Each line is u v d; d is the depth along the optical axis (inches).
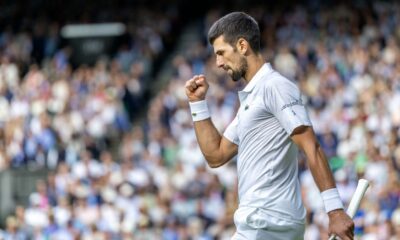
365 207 986.7
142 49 1809.8
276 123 356.5
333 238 341.1
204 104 398.6
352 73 1423.5
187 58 1692.9
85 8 1966.0
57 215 1198.3
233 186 1221.1
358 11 1668.3
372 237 948.0
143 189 1269.7
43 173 1417.3
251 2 1895.9
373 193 1047.0
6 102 1574.8
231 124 394.0
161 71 1802.4
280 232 357.4
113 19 1918.1
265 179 357.4
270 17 1744.6
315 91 1406.3
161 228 1162.0
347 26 1632.6
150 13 1936.5
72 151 1466.5
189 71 1633.9
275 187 357.7
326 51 1521.9
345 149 1213.1
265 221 355.9
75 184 1279.5
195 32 1925.4
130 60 1777.8
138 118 1642.5
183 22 1958.7
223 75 1563.7
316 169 343.3
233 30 364.5
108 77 1654.8
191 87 398.6
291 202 357.7
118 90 1627.7
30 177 1414.9
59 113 1525.6
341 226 337.4
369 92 1325.0
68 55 1797.5
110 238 1162.0
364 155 1137.4
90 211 1199.6
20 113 1545.3
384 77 1382.9
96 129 1524.4
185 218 1199.6
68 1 1985.7
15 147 1473.9
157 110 1526.8
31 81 1633.9
